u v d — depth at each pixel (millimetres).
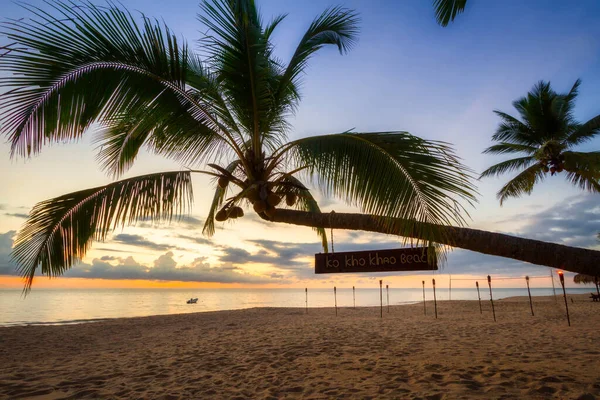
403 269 2736
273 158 3531
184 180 3537
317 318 16406
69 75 2842
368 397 4219
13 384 5559
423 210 2578
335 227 3084
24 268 3031
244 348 8367
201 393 4777
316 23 4430
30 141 2727
